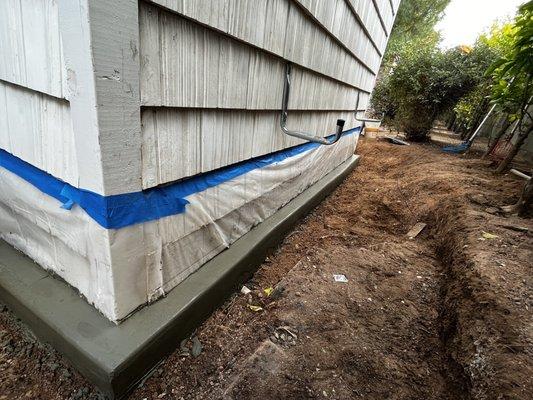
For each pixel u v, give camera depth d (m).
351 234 3.07
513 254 2.11
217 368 1.46
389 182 4.79
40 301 1.41
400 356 1.61
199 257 1.75
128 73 1.01
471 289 1.80
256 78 1.74
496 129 6.45
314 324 1.75
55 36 0.99
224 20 1.32
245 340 1.64
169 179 1.34
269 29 1.68
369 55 4.55
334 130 3.73
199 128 1.43
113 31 0.92
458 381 1.41
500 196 3.26
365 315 1.87
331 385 1.41
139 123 1.11
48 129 1.21
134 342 1.26
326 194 3.91
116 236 1.17
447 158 5.81
